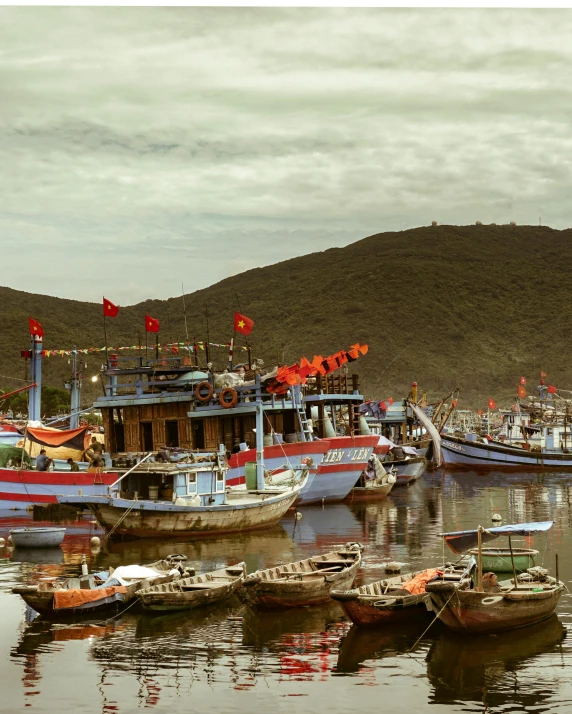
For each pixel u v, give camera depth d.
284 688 26.58
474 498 72.62
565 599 35.44
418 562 42.06
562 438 104.50
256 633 31.14
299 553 44.19
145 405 61.47
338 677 27.30
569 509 64.94
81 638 30.84
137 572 35.56
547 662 28.27
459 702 25.52
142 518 46.44
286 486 55.28
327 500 65.38
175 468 47.56
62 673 27.83
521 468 100.19
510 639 30.31
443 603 29.52
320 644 29.95
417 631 31.05
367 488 67.94
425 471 101.56
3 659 28.98
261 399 57.94
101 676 27.61
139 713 25.08
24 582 38.75
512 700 25.64
